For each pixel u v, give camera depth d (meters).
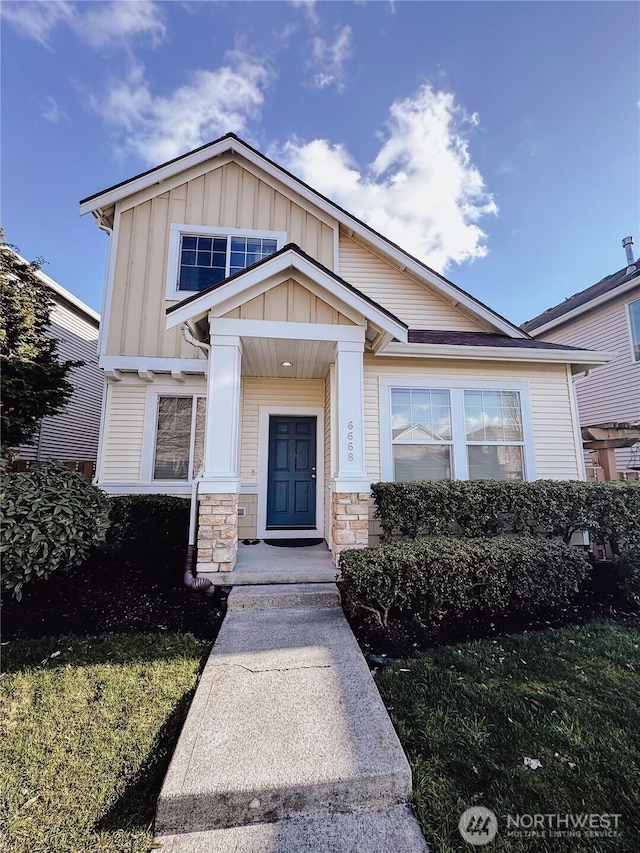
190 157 7.49
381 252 8.17
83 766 2.16
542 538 4.77
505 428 6.32
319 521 6.92
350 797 1.96
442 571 3.78
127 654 3.29
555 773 2.09
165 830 1.84
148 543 5.50
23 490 4.07
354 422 4.98
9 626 3.76
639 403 10.82
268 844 1.77
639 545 4.73
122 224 7.25
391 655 3.36
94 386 13.18
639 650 3.38
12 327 6.69
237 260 7.49
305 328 4.97
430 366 6.28
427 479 6.05
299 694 2.68
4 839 1.75
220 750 2.15
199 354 6.98
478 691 2.80
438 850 1.71
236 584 4.48
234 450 4.69
